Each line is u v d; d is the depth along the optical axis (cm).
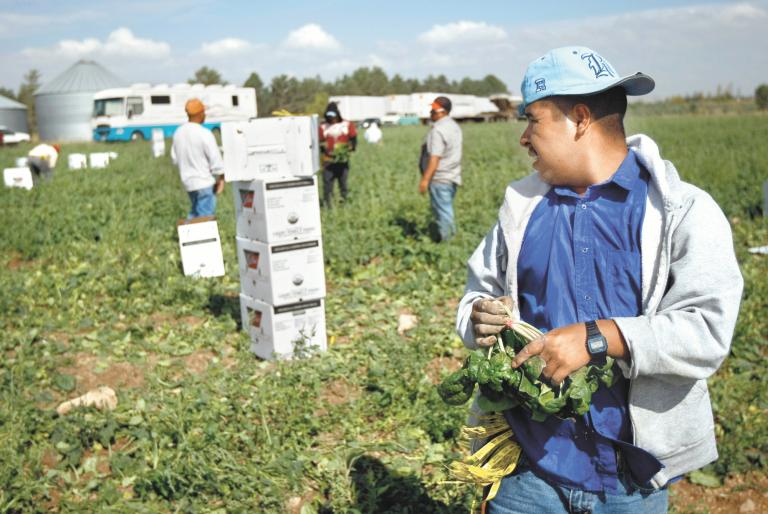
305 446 457
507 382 210
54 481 421
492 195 1325
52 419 491
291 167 591
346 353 615
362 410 504
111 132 4141
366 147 2708
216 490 407
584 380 200
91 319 710
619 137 214
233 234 1065
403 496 405
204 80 9919
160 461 435
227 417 479
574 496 220
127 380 580
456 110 6500
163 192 1513
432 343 620
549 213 224
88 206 1287
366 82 12925
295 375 539
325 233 1015
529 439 225
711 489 431
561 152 213
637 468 212
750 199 1192
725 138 2538
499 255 238
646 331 191
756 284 756
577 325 197
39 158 1577
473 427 238
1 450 424
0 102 5850
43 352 621
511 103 6856
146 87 4188
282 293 600
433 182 955
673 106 6128
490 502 241
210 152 974
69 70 5619
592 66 208
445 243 944
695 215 200
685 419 207
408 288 798
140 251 987
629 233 210
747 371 569
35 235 1044
